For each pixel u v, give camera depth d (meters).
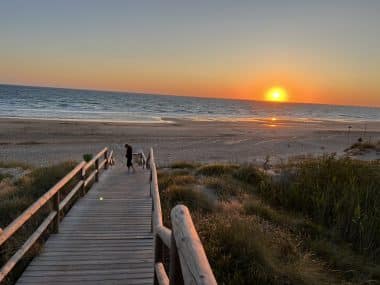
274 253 5.41
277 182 10.61
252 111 130.88
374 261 6.05
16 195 8.76
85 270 4.50
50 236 5.78
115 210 7.52
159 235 2.89
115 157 24.38
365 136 47.50
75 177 10.66
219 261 4.92
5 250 4.97
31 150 26.12
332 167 10.29
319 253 6.11
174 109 110.38
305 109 182.88
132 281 4.23
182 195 8.93
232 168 14.45
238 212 7.82
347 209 7.71
